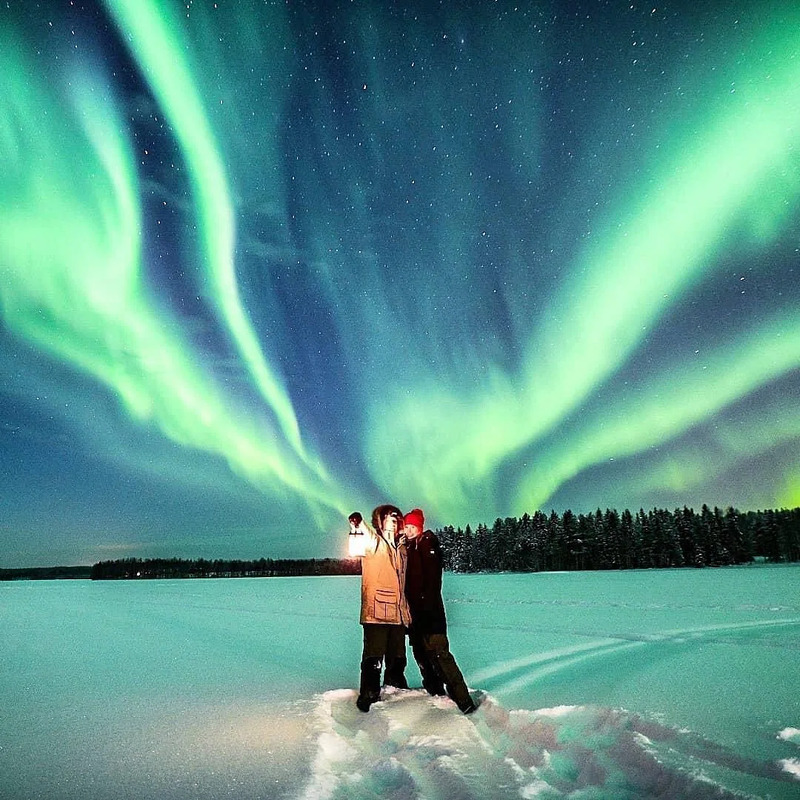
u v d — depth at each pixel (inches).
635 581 937.5
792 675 186.9
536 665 218.2
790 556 2832.2
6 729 144.6
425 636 157.2
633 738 117.7
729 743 117.3
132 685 196.7
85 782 107.7
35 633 351.9
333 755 123.5
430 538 164.4
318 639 313.4
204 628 369.4
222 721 149.1
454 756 115.7
